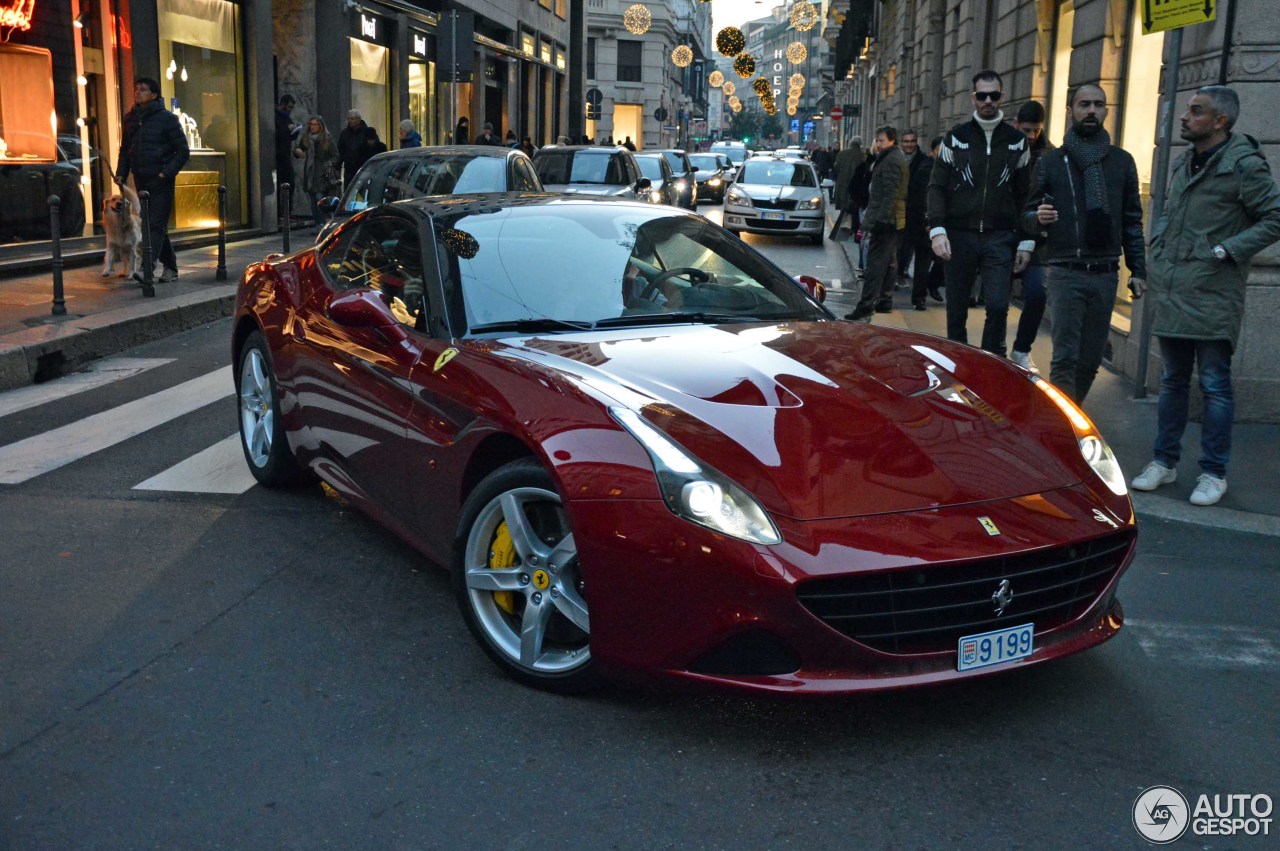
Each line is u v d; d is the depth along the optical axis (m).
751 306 4.34
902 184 11.07
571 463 3.12
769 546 2.85
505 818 2.73
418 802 2.80
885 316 11.66
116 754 3.02
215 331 10.23
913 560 2.85
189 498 5.26
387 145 24.78
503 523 3.46
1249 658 3.72
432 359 3.84
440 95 28.72
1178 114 7.77
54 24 13.23
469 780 2.90
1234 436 6.68
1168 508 5.33
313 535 4.77
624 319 4.09
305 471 5.26
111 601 4.05
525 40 39.16
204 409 7.08
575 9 49.22
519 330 3.95
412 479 3.89
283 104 19.17
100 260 13.30
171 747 3.06
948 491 3.07
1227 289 5.27
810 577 2.80
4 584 4.21
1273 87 6.84
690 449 3.05
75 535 4.75
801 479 3.01
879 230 11.01
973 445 3.29
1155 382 7.67
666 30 67.44
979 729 3.20
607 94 65.31
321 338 4.62
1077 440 3.50
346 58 21.81
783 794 2.85
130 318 9.35
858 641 2.91
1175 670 3.62
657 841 2.65
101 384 7.91
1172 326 5.39
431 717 3.23
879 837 2.67
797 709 3.28
